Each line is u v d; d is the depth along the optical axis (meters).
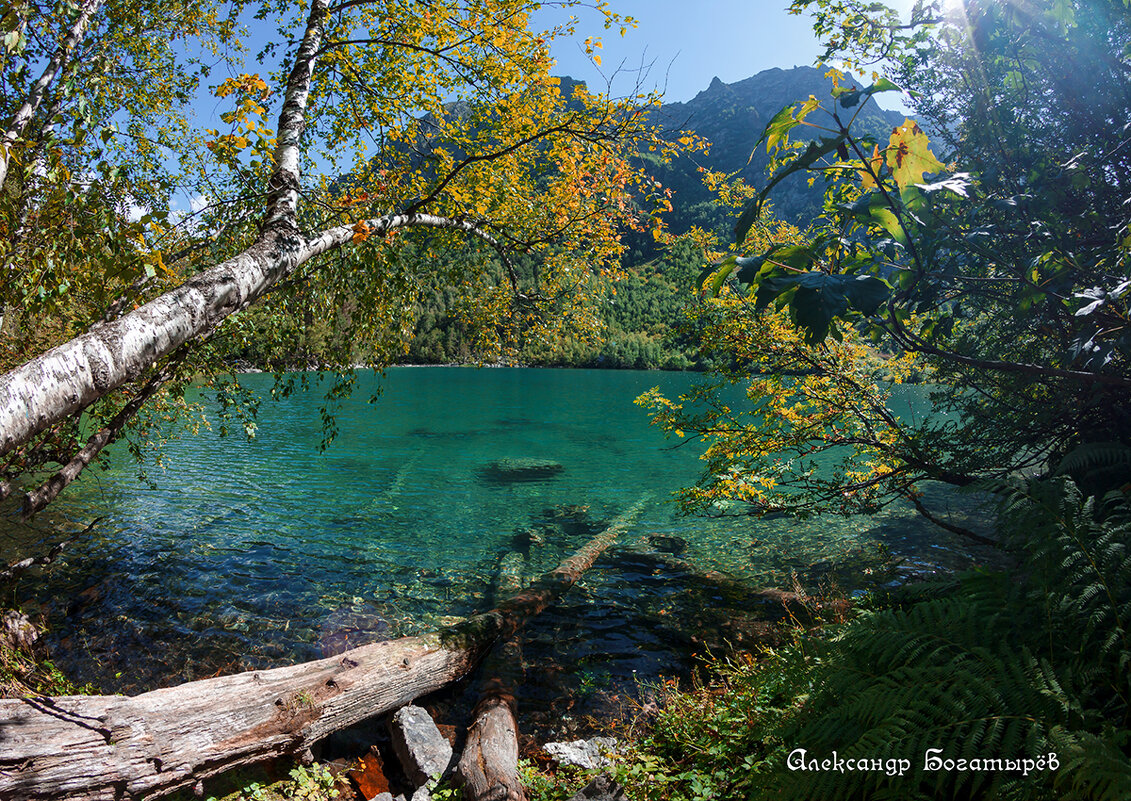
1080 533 2.47
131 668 5.37
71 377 2.13
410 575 7.93
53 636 5.80
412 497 12.27
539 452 17.95
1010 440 5.05
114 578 7.30
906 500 11.33
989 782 2.02
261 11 6.30
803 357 6.18
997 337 4.68
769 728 3.08
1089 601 2.32
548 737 4.50
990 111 3.47
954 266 2.34
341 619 6.54
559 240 6.38
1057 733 1.83
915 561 8.09
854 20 3.32
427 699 5.14
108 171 3.14
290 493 12.12
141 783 3.38
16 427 1.93
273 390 5.80
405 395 35.19
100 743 3.33
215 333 5.12
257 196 4.38
